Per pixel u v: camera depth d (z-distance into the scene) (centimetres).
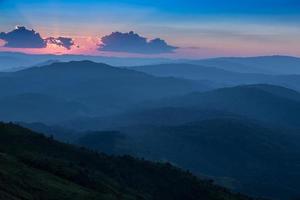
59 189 6988
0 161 7419
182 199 10675
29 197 6038
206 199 10888
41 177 7369
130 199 8625
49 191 6675
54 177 7812
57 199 6519
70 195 6906
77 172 8738
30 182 6794
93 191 7844
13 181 6372
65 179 8156
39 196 6328
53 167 8475
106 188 8662
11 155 8581
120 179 10506
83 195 7131
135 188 10300
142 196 9538
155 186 10944
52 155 10438
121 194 8738
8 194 5734
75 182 8256
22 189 6297
